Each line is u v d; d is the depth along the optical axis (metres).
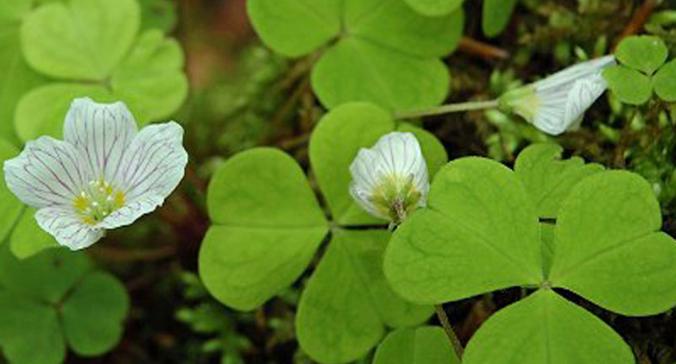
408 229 0.23
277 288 0.26
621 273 0.23
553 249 0.24
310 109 0.30
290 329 0.28
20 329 0.28
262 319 0.29
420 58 0.27
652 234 0.23
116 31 0.29
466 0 0.28
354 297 0.25
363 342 0.25
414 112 0.27
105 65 0.29
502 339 0.23
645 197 0.24
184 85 0.28
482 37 0.29
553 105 0.26
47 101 0.28
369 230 0.26
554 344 0.23
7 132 0.29
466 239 0.23
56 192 0.25
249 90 0.31
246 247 0.26
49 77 0.29
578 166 0.25
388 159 0.24
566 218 0.24
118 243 0.31
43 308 0.28
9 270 0.28
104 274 0.28
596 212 0.24
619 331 0.25
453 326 0.27
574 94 0.25
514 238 0.24
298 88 0.30
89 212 0.25
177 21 0.32
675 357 0.25
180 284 0.30
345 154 0.26
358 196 0.25
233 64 0.33
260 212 0.26
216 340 0.29
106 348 0.28
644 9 0.27
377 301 0.25
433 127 0.28
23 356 0.28
